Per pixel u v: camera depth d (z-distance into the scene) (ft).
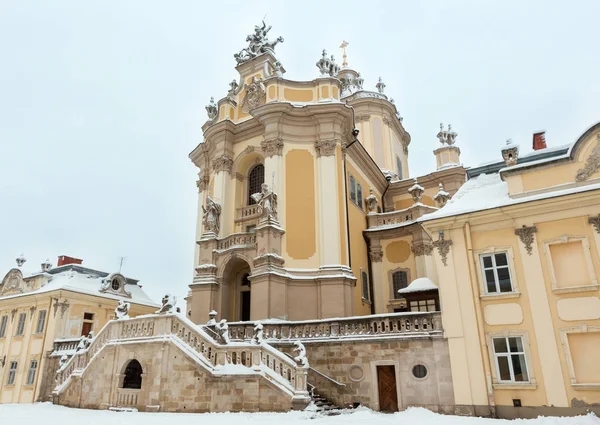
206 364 54.39
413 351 55.67
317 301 77.15
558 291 49.83
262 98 93.50
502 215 54.80
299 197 84.02
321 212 82.48
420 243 95.20
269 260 76.33
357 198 100.22
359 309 89.61
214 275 83.71
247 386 52.26
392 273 98.17
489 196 57.98
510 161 57.72
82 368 66.39
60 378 69.41
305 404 50.44
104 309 112.37
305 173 85.92
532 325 50.49
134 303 119.55
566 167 52.75
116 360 60.95
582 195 49.93
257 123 91.97
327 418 46.91
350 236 91.66
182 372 55.06
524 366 49.98
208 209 88.69
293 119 88.53
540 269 51.47
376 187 114.73
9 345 106.93
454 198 60.75
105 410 57.98
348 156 97.45
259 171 93.91
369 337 58.49
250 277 77.20
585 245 49.73
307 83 91.81
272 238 78.43
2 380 103.65
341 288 77.00
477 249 55.93
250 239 82.89
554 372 48.11
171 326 58.70
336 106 87.04
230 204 91.40
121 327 63.41
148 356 57.88
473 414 50.39
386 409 55.62
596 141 51.47
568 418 43.78
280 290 75.72
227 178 92.73
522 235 53.26
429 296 69.97
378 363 57.06
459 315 54.19
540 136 67.92
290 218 82.33
